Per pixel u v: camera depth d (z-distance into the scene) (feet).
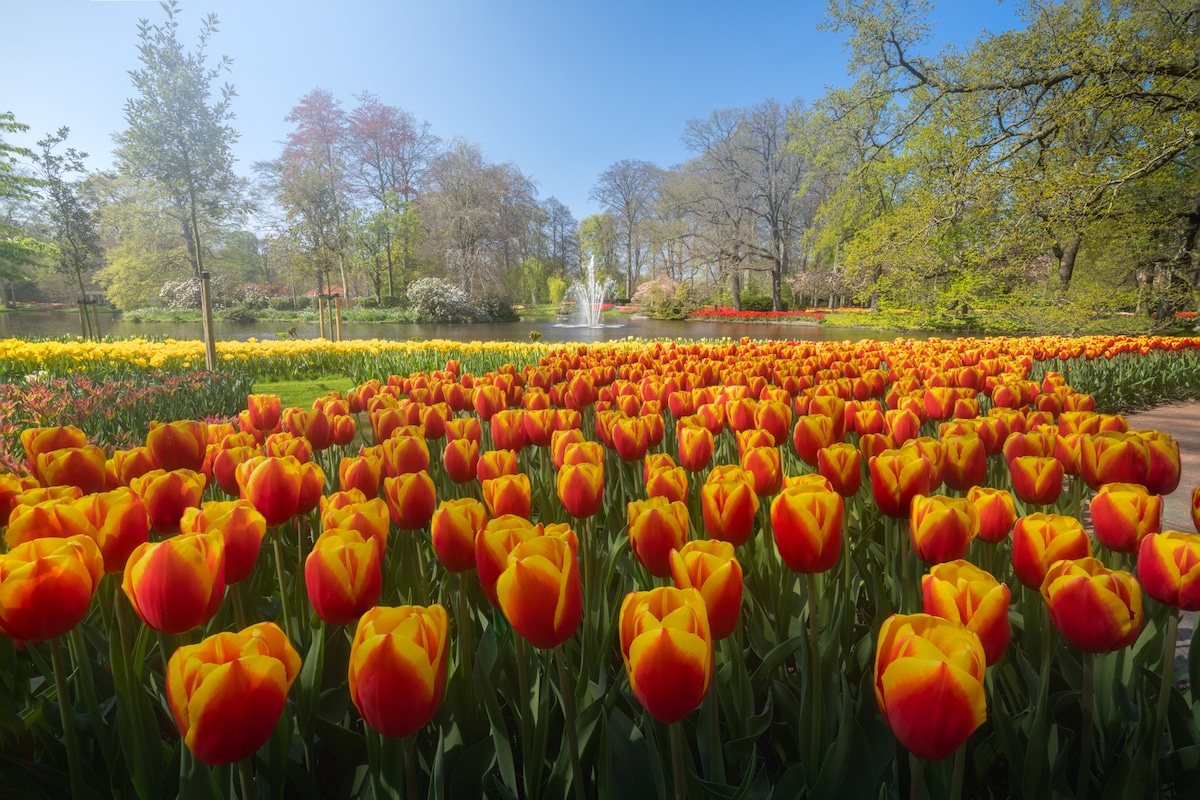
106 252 145.59
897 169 65.72
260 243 212.43
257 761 3.80
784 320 136.87
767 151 144.36
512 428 8.09
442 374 14.80
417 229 169.27
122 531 3.95
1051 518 3.97
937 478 5.82
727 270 142.31
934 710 2.47
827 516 3.62
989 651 3.12
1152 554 3.55
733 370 15.43
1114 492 4.41
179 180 73.36
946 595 3.18
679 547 4.24
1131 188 53.31
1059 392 10.39
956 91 53.47
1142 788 3.62
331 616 3.55
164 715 4.84
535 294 225.76
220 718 2.56
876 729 4.21
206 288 28.63
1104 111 47.16
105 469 5.79
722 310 153.28
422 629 2.89
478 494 7.68
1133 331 54.54
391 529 6.51
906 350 24.99
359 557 3.51
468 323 136.05
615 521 7.29
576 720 4.19
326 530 4.41
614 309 186.70
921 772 2.88
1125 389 24.82
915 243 52.13
